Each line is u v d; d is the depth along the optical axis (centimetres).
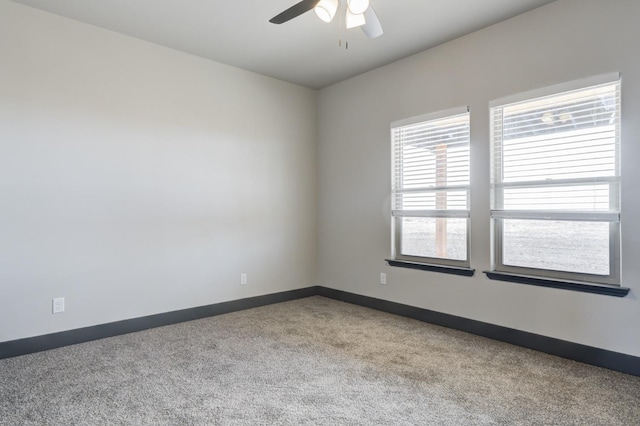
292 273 453
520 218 297
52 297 290
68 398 210
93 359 267
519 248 302
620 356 246
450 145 345
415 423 187
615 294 247
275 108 436
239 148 404
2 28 270
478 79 319
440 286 348
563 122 275
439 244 357
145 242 338
